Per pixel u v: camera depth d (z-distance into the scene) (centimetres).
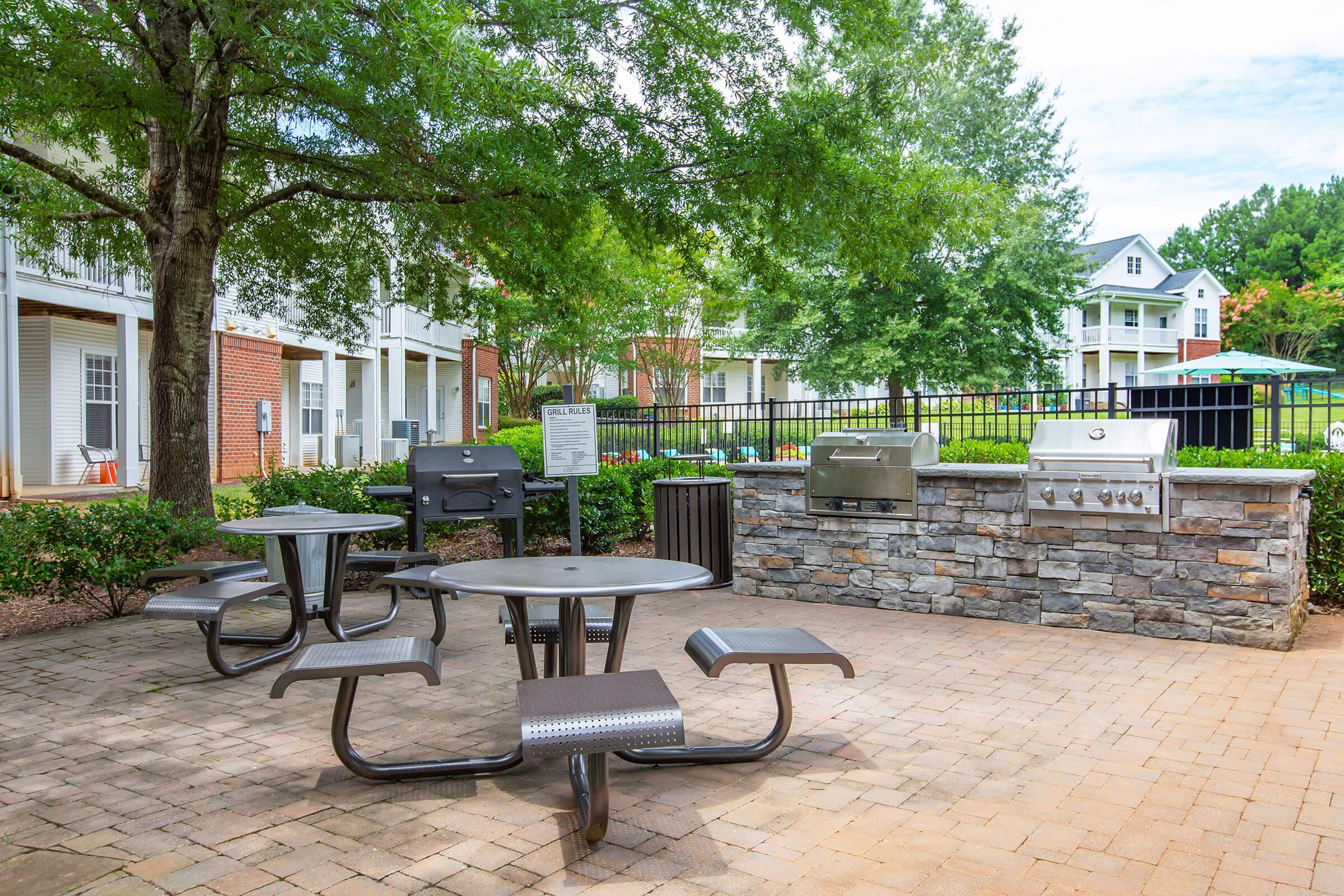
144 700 427
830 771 324
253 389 1719
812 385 2412
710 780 316
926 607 611
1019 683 439
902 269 984
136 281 1412
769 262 971
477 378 2745
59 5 608
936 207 946
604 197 845
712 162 848
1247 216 7325
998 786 309
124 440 1406
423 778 320
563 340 2231
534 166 754
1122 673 453
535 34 757
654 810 290
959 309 2192
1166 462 527
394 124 678
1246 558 499
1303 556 548
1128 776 316
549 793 307
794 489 669
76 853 261
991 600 585
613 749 243
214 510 828
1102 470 532
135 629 588
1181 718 382
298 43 591
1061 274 2311
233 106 866
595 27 794
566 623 326
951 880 240
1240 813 284
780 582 678
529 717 244
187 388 779
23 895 235
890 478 619
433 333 2444
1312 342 5019
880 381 2695
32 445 1479
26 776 326
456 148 729
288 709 411
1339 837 265
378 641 324
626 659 497
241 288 1019
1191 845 261
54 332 1488
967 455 1047
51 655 516
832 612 622
